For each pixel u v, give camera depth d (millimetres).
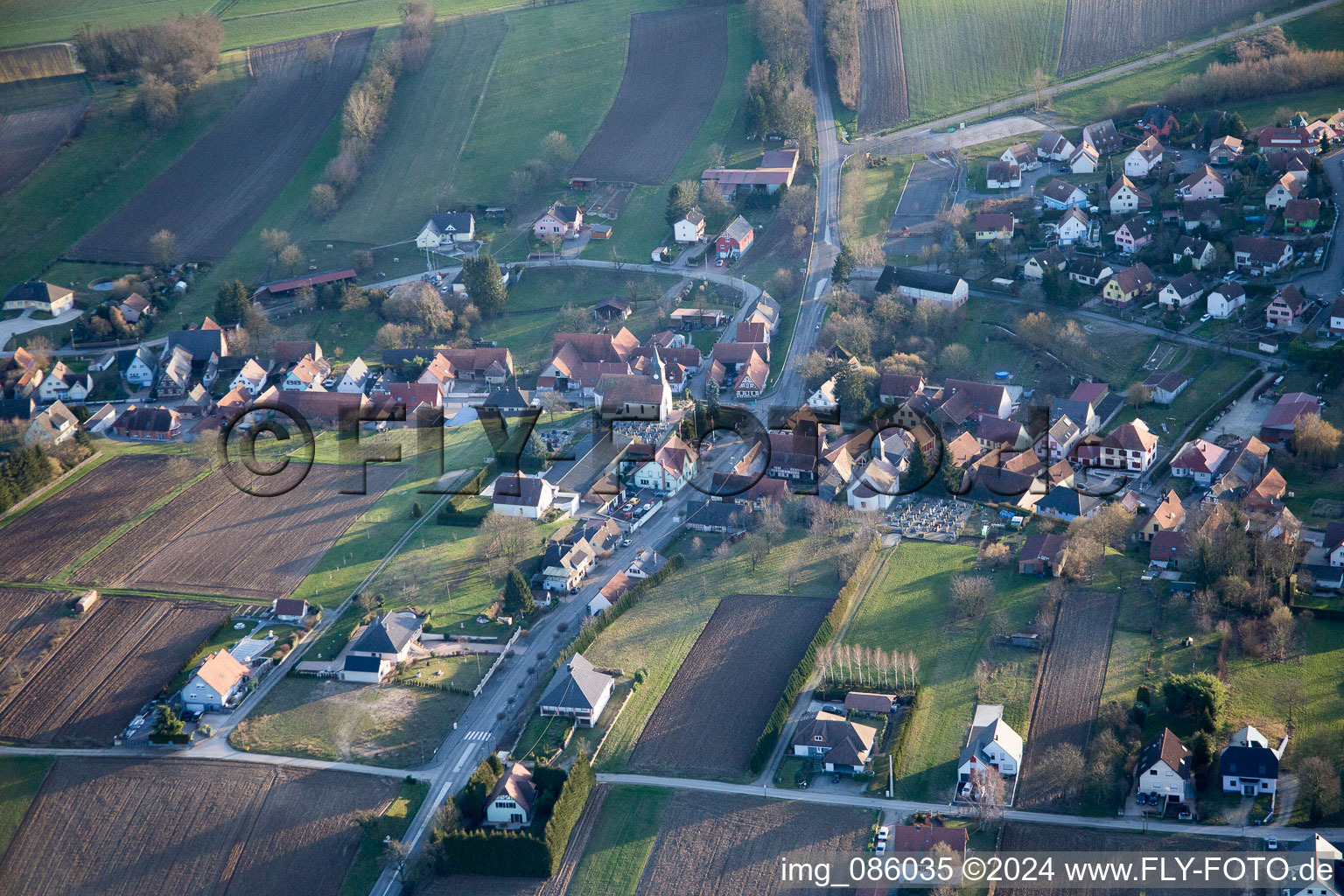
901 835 135875
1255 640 160000
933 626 172250
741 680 166375
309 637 180750
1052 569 179875
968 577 180500
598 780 150875
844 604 177000
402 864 139625
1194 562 173625
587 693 161125
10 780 157000
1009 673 161625
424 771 154125
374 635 174750
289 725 163250
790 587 184875
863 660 165625
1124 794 141000
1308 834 134000
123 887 141875
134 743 161500
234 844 145750
